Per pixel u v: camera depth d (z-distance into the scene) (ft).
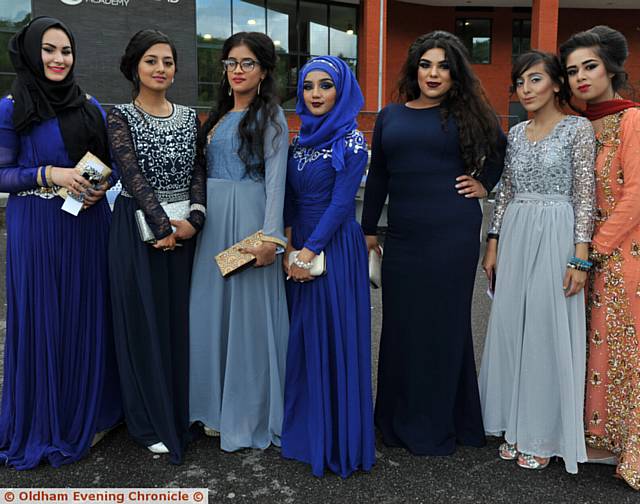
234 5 58.18
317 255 8.25
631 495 7.82
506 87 68.59
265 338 9.02
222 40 58.08
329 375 8.45
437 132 8.54
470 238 8.76
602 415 8.48
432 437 8.96
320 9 62.08
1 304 16.99
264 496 7.79
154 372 8.71
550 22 55.88
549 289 8.28
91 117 8.76
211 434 9.37
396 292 9.06
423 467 8.56
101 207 9.22
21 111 8.16
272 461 8.69
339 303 8.40
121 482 8.09
